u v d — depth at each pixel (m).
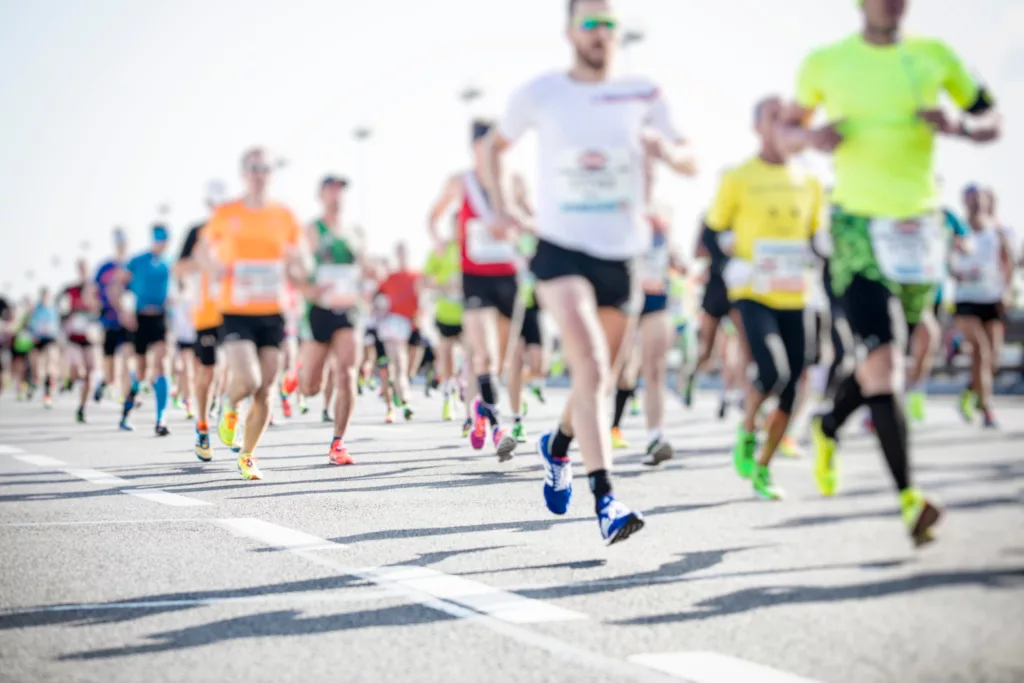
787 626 3.67
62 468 9.80
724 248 7.56
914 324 5.01
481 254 10.63
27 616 4.36
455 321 15.80
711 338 10.76
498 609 4.29
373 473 9.01
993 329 12.79
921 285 4.89
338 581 4.82
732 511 6.11
